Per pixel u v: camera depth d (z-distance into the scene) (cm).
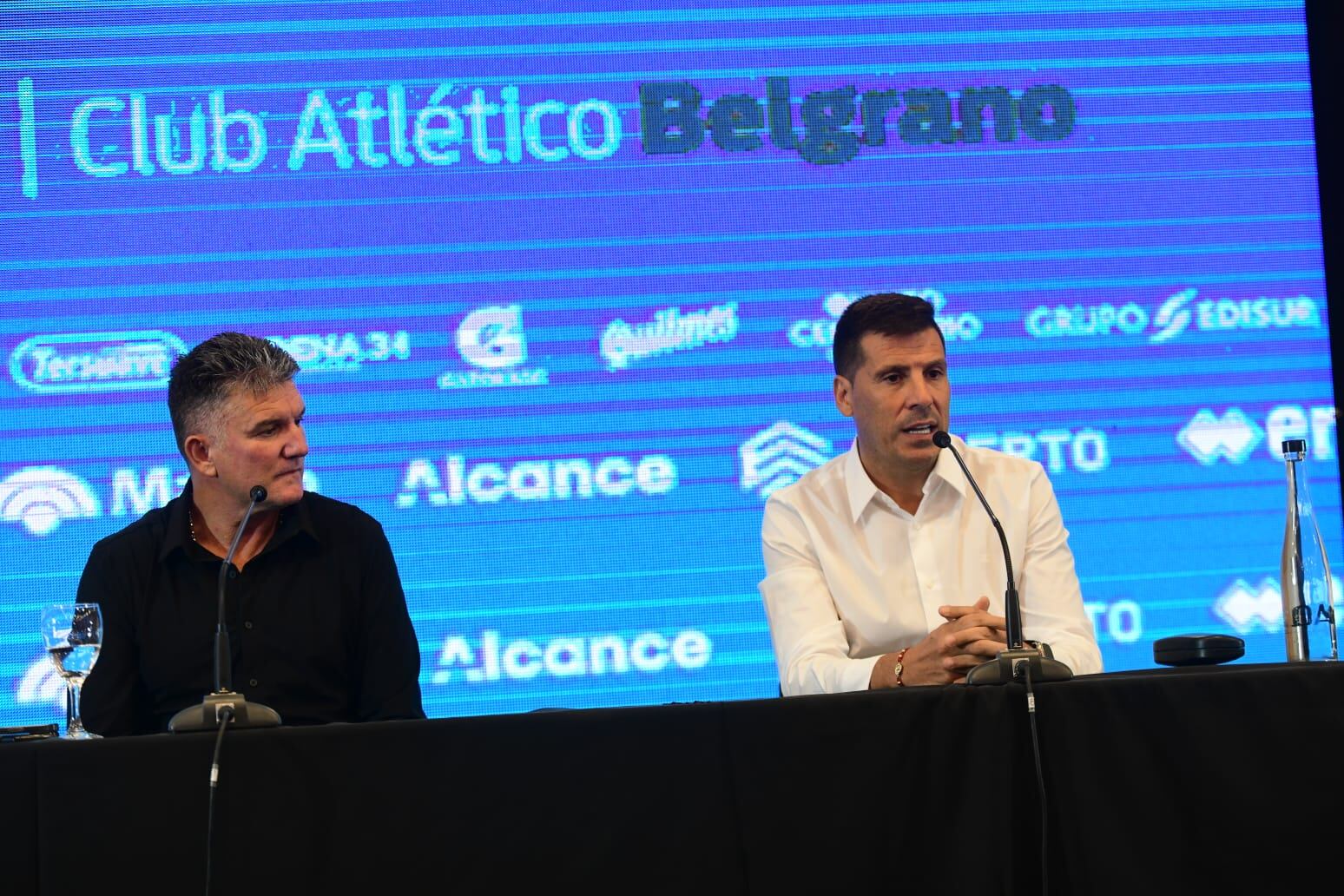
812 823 235
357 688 349
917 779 237
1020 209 527
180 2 505
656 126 519
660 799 234
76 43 502
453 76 514
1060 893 237
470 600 504
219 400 329
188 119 504
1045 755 238
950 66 529
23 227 497
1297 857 236
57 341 496
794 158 522
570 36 518
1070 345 526
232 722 232
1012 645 253
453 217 512
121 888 225
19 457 492
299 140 507
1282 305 533
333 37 510
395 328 508
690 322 517
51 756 226
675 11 521
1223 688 238
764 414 517
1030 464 366
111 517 494
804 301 520
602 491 511
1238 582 524
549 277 513
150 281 499
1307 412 531
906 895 235
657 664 508
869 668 309
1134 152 532
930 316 354
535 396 511
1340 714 238
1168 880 236
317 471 502
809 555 363
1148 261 530
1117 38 534
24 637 487
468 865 230
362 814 229
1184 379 529
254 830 227
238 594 340
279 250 505
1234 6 536
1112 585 520
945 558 357
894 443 349
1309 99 536
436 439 507
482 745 232
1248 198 534
